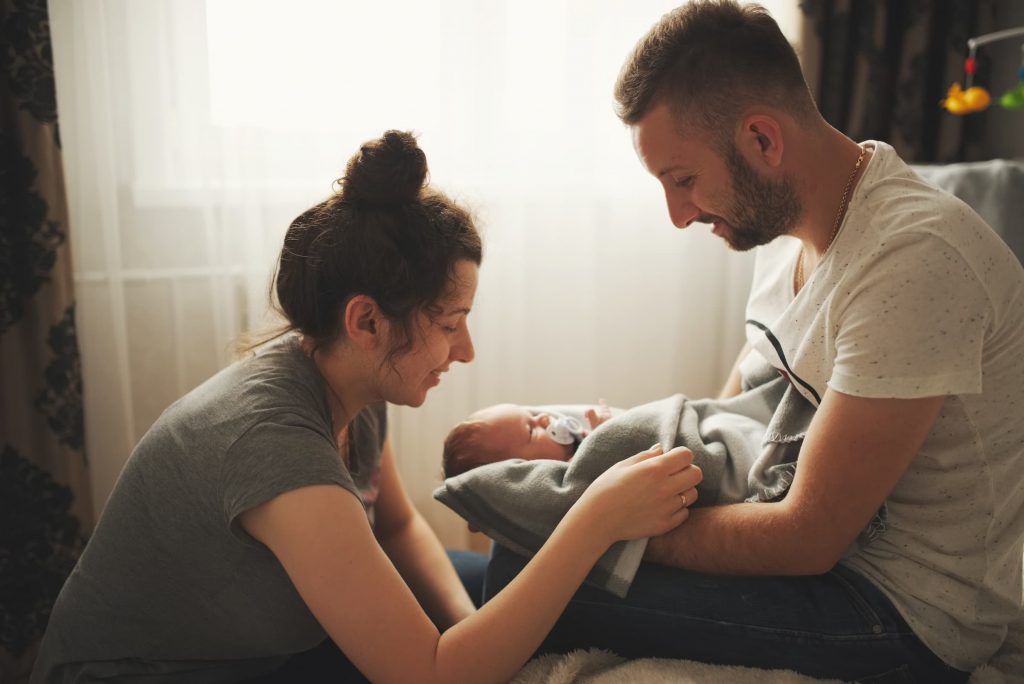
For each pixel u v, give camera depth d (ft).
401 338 3.22
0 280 5.75
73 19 5.95
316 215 3.23
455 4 6.51
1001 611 3.43
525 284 7.14
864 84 6.80
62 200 5.82
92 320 6.36
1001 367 3.18
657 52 3.34
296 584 2.92
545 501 3.67
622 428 3.80
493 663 3.01
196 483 3.04
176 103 6.28
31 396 5.98
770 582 3.45
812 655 3.35
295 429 3.03
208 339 6.73
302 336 3.52
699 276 7.39
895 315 2.95
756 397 4.24
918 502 3.37
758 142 3.26
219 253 6.53
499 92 6.71
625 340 7.44
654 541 3.55
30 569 6.16
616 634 3.55
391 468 4.66
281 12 6.27
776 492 3.50
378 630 2.89
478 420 4.48
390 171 3.05
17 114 5.55
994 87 7.14
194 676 3.49
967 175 5.14
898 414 2.97
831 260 3.30
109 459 6.50
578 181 7.03
